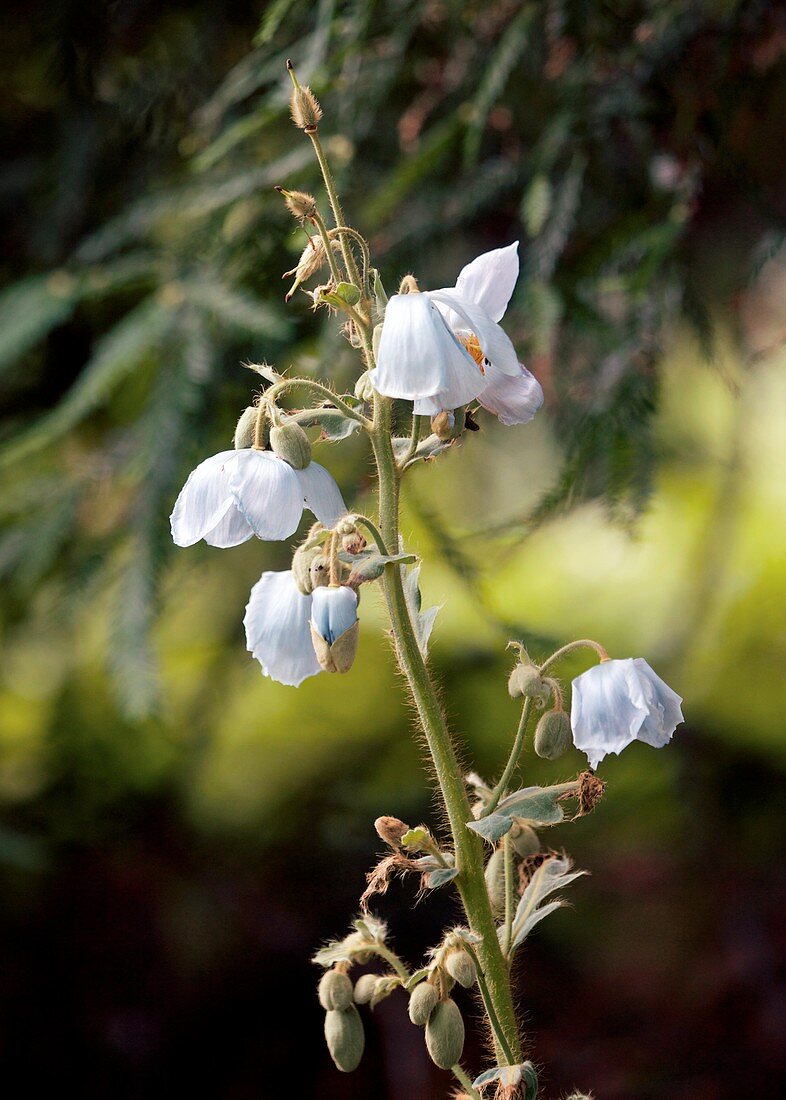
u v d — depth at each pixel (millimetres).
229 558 2668
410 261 2057
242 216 2068
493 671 3295
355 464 2242
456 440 1659
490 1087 1695
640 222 2043
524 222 2066
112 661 2002
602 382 1994
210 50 2203
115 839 3119
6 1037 2826
